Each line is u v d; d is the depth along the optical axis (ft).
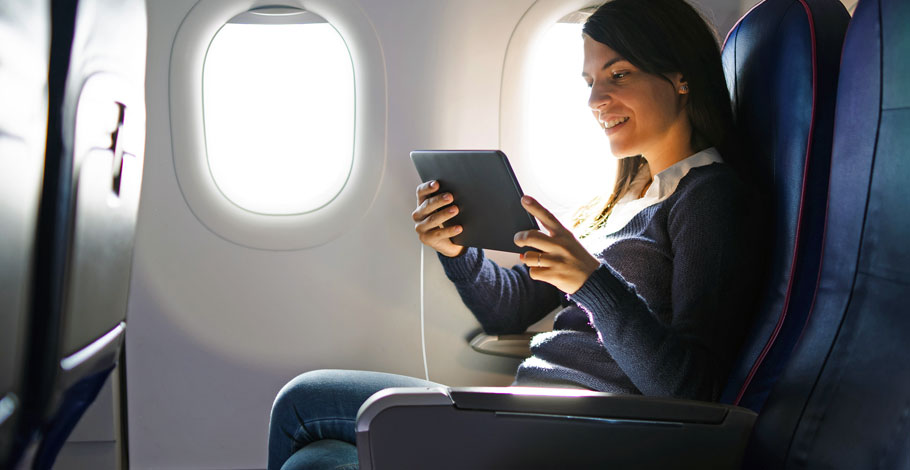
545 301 5.38
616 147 4.39
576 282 3.46
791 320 3.36
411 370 6.00
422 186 4.47
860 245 2.47
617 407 2.80
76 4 1.34
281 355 5.89
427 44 5.65
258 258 5.77
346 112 5.66
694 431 2.82
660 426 2.81
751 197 3.73
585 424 2.78
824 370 2.50
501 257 5.90
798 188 3.40
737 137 4.07
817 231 3.34
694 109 4.16
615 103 4.26
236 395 5.89
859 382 2.35
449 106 5.71
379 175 5.71
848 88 2.58
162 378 5.81
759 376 3.36
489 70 5.72
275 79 5.57
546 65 5.73
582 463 2.80
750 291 3.63
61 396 1.50
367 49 5.55
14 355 1.31
